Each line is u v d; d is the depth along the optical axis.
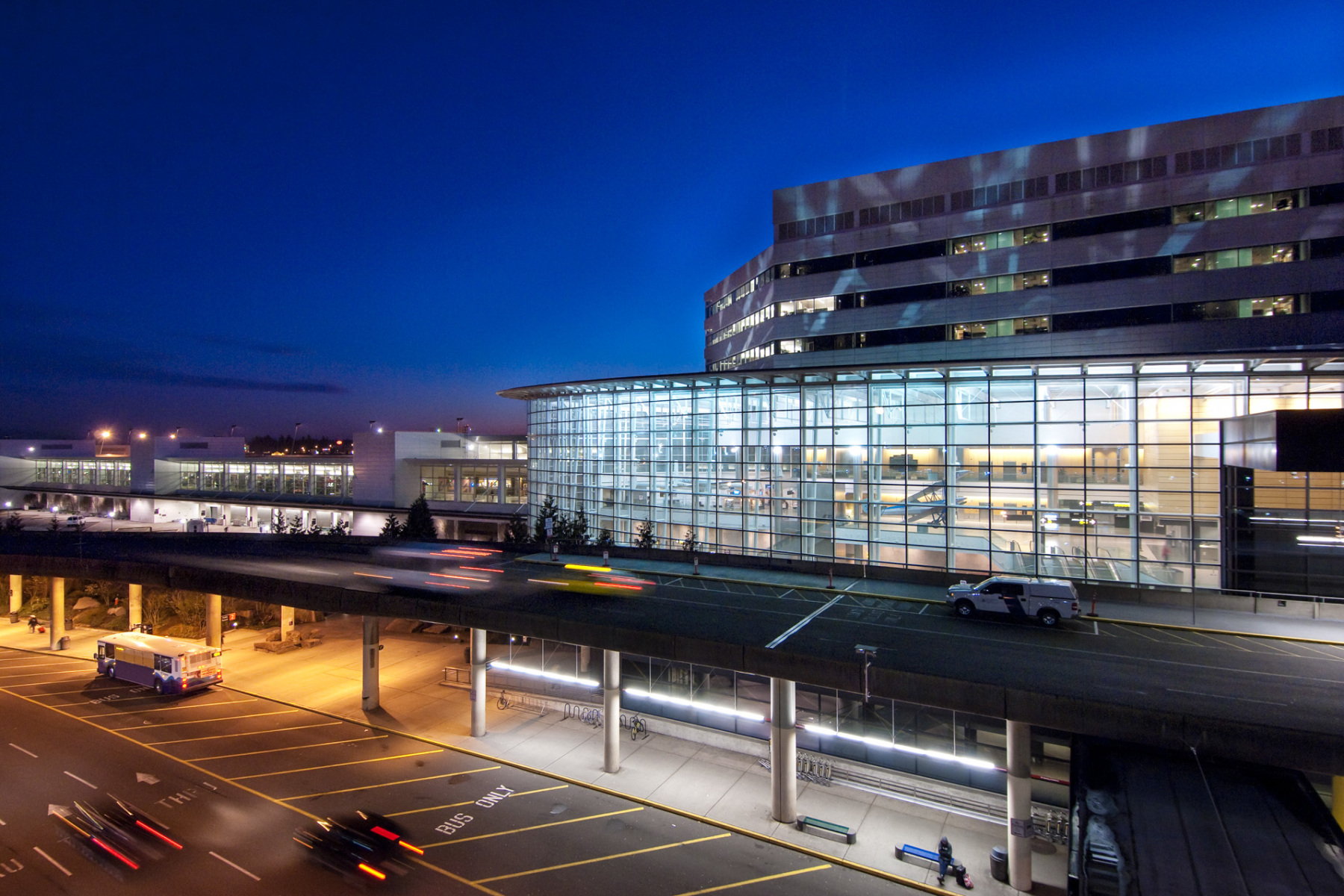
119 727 27.73
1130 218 43.44
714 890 17.31
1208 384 31.92
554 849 19.16
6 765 24.22
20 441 113.62
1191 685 18.19
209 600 38.47
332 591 28.22
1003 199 47.31
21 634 42.94
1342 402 29.77
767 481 44.41
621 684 29.22
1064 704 15.98
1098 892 11.48
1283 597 27.05
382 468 75.44
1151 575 32.75
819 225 53.50
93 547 46.25
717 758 25.27
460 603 25.98
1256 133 41.12
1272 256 40.19
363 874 17.80
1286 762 14.01
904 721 23.06
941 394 38.06
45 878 17.36
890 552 39.75
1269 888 11.51
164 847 18.92
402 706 30.41
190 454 95.88
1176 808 14.16
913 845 19.38
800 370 38.72
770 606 27.88
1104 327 43.66
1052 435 35.22
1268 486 30.12
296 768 24.19
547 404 60.91
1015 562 35.94
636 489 50.88
